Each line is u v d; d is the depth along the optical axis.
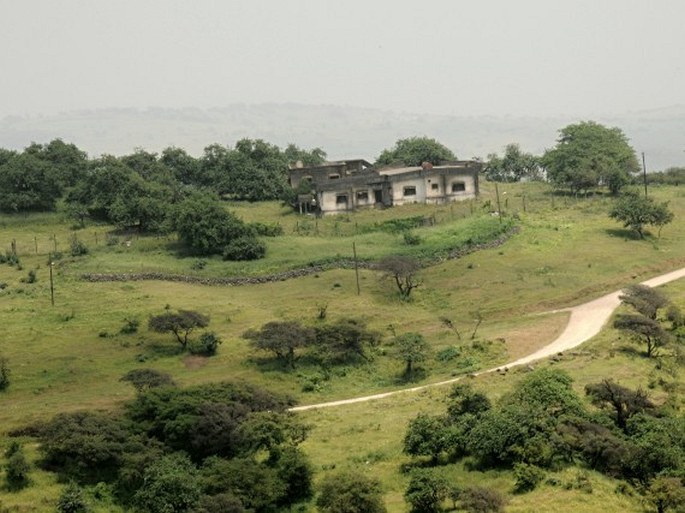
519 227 179.88
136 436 91.94
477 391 98.75
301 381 118.06
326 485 77.69
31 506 81.81
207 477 82.75
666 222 177.88
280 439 90.81
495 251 166.12
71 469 88.94
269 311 145.00
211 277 161.62
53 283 160.62
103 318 141.25
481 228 175.38
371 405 106.12
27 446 94.81
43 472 88.56
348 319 129.75
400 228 187.50
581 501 73.12
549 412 88.12
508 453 82.25
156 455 88.75
